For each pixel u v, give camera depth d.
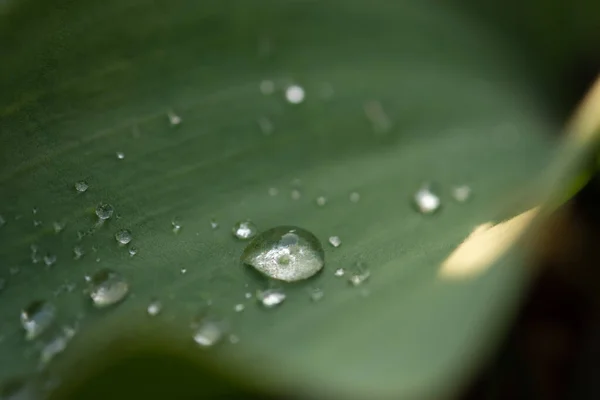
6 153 0.13
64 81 0.13
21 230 0.13
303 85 0.14
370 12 0.14
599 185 0.15
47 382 0.12
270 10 0.14
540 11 0.14
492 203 0.13
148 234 0.13
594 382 0.14
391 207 0.13
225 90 0.14
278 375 0.12
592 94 0.14
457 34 0.14
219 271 0.13
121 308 0.12
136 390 0.12
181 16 0.14
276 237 0.13
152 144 0.13
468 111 0.14
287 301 0.12
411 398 0.12
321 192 0.13
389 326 0.12
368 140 0.14
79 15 0.14
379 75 0.14
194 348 0.12
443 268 0.13
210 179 0.13
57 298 0.12
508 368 0.14
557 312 0.15
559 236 0.15
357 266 0.13
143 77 0.14
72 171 0.13
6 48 0.13
